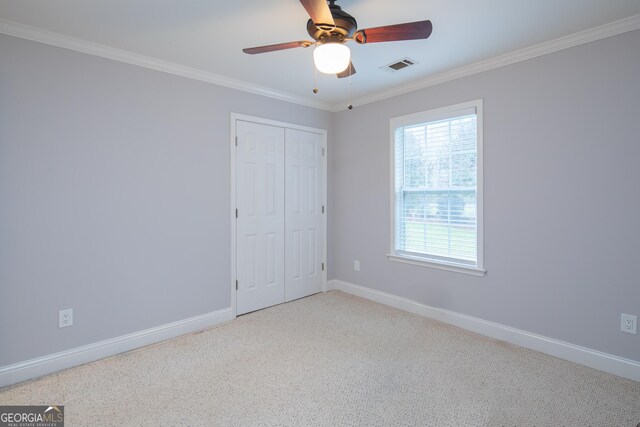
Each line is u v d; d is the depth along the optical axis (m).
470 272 2.93
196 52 2.58
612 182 2.21
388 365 2.37
